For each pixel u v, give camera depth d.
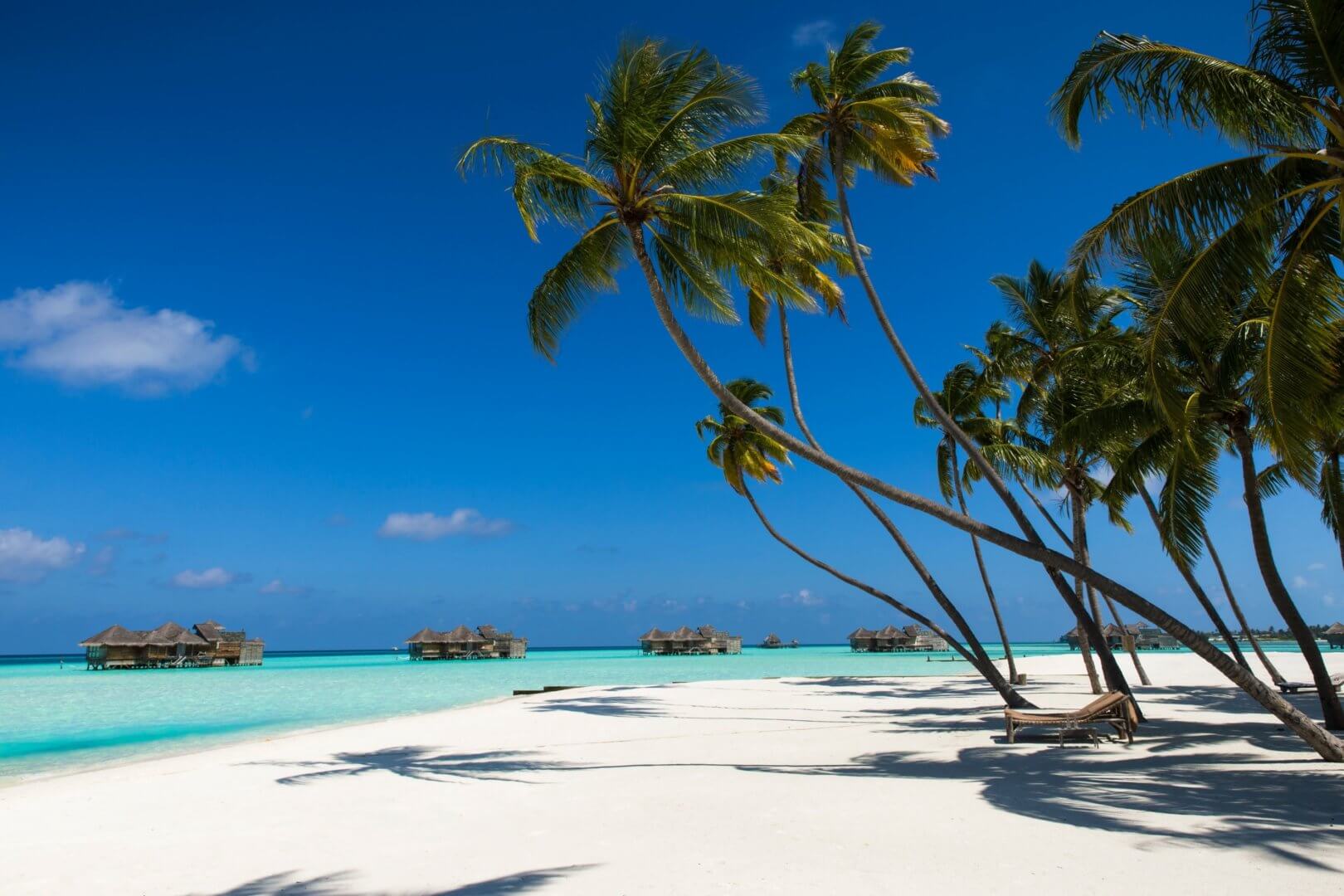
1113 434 13.35
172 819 8.06
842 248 15.92
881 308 12.05
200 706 26.05
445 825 7.54
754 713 18.77
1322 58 8.01
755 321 16.62
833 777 9.58
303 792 9.39
